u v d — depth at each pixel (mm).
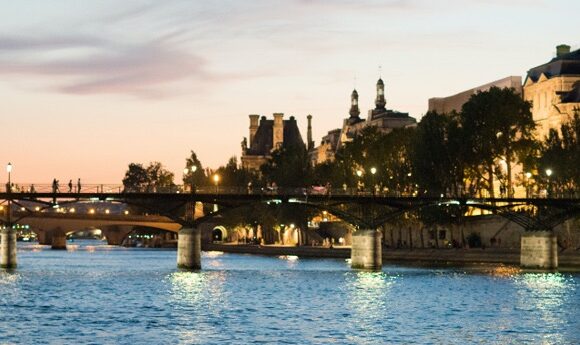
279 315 102562
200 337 87062
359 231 165375
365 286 135500
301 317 100875
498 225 195000
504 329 92250
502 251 183375
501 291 126188
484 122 192625
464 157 194000
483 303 113188
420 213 195875
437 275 154000
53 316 101188
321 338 86750
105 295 123062
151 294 124500
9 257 174750
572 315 102312
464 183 197875
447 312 105062
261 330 91312
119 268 184375
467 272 161125
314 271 169000
